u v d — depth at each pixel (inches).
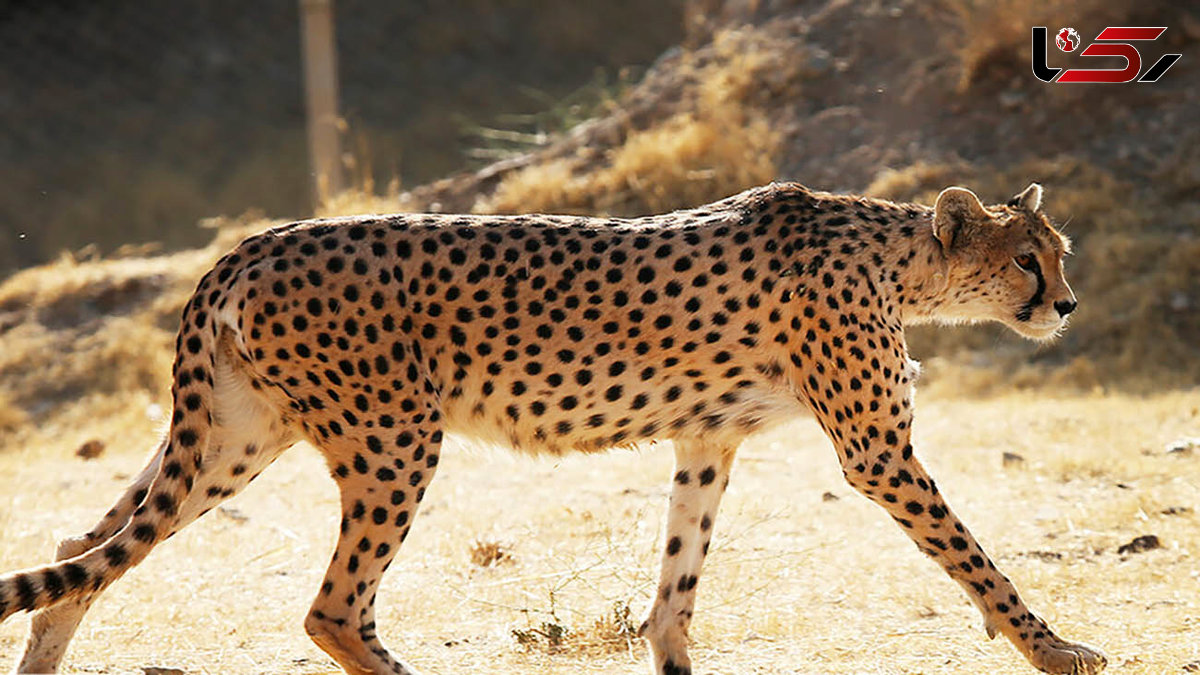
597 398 400.2
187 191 1723.7
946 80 1142.3
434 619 477.1
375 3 2085.4
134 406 984.9
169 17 2046.0
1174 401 779.4
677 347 399.2
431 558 547.8
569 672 421.4
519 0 2082.9
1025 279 433.4
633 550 517.3
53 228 1664.6
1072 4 1107.3
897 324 412.8
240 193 1718.8
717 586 496.7
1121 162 1041.5
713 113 1159.6
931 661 424.5
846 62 1193.4
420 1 2086.6
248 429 396.2
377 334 379.6
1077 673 386.6
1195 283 934.4
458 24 2053.4
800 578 514.0
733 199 422.0
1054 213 1006.4
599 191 1140.5
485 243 392.5
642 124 1224.2
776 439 772.0
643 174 1135.6
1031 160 1055.0
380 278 381.7
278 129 1866.4
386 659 380.8
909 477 402.0
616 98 1534.2
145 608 489.7
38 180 1748.3
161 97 1919.3
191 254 1235.2
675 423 408.8
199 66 1977.1
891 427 404.5
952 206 420.5
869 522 592.4
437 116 1871.3
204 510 398.9
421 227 392.2
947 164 1070.4
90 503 682.8
